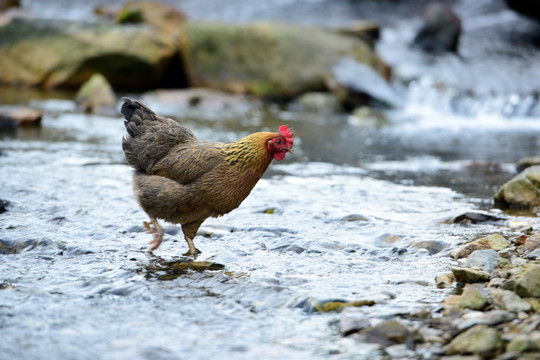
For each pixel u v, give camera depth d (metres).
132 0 27.33
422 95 21.45
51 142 13.73
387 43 27.08
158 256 7.05
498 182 11.38
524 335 4.71
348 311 5.38
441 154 14.25
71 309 5.39
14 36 22.05
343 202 9.73
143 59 21.45
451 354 4.63
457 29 25.89
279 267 6.69
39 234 7.52
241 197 7.12
